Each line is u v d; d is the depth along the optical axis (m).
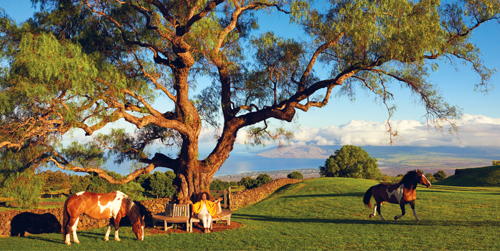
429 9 11.34
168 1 12.23
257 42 15.55
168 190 52.69
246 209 23.06
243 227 12.70
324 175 62.00
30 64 7.81
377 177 59.09
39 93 8.22
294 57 15.41
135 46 13.08
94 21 12.05
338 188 27.88
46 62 8.05
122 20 12.48
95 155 12.16
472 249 8.12
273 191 32.22
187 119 13.50
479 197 19.22
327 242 9.77
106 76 10.14
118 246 9.83
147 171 13.89
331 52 13.69
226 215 12.66
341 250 8.70
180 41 11.46
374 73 14.62
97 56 10.53
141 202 17.84
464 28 12.28
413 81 12.75
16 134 9.12
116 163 13.48
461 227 11.14
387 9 10.91
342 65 13.80
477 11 12.03
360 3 10.80
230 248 9.27
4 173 10.07
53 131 9.84
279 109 14.53
